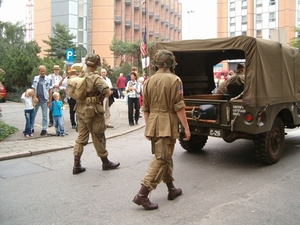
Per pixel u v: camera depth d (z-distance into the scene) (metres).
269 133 6.66
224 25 62.19
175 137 4.56
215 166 6.82
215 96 8.22
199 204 4.79
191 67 8.50
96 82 6.04
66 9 48.06
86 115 6.07
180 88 4.50
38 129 10.75
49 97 11.05
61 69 20.27
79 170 6.33
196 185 5.63
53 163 7.10
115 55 47.00
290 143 9.09
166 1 67.75
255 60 6.07
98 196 5.15
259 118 6.21
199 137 8.05
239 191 5.32
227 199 4.98
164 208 4.66
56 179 6.00
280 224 4.16
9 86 21.20
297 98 7.56
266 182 5.78
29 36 66.38
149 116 4.67
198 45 6.81
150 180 4.55
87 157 7.55
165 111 4.55
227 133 6.62
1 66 21.00
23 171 6.52
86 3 50.44
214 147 8.61
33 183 5.80
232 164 6.98
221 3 62.09
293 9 56.59
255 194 5.19
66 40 40.00
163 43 7.24
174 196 4.98
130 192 5.31
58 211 4.62
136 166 6.80
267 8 58.16
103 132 6.40
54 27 44.84
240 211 4.54
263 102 6.23
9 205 4.85
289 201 4.91
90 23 51.00
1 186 5.66
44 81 9.80
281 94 6.88
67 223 4.25
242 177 6.07
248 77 6.12
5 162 7.21
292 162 7.10
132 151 8.19
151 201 4.92
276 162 7.03
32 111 9.59
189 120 6.97
